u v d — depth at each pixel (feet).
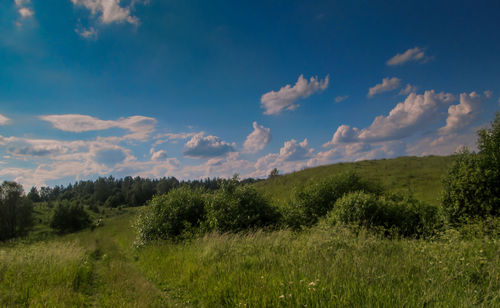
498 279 13.53
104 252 49.73
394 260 18.72
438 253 17.57
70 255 32.42
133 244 48.39
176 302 17.37
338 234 26.25
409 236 34.45
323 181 53.06
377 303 12.12
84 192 510.58
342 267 17.15
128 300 18.39
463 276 14.64
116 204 358.84
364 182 51.60
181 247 34.55
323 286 14.43
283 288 14.97
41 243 37.91
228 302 15.46
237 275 18.60
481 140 39.91
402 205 38.88
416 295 12.84
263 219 45.06
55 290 20.39
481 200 33.40
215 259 24.04
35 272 25.68
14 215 169.07
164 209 47.85
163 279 23.07
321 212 46.39
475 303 11.73
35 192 471.21
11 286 21.48
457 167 38.14
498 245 18.52
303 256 20.43
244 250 25.05
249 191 46.26
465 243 19.07
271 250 24.72
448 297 12.26
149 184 388.16
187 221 45.37
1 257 28.53
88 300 19.86
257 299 14.33
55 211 180.86
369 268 15.85
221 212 42.29
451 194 36.68
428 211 38.86
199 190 53.52
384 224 35.04
